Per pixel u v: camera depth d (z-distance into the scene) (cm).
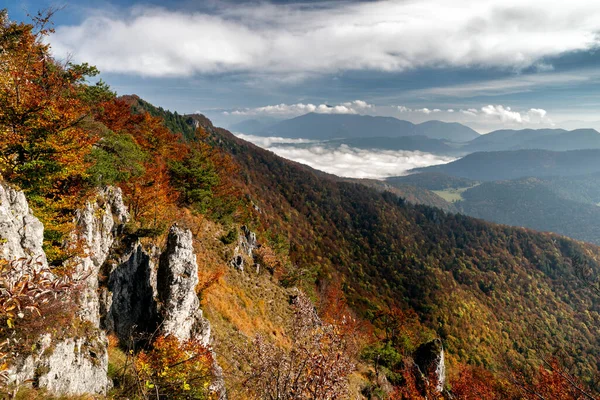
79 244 1384
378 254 19000
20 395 764
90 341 1106
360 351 3450
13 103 1388
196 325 1719
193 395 1162
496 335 13225
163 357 1241
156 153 4041
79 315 1166
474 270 19462
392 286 15888
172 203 3172
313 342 797
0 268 627
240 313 2670
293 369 796
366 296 12656
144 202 2492
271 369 812
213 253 3372
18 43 1539
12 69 1438
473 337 12381
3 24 1519
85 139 1684
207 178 3822
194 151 4791
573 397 1284
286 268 4925
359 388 2659
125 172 2172
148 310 1611
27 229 1043
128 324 1523
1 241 924
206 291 2497
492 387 2192
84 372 1027
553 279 19425
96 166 1733
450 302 14800
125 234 1767
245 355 881
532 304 16562
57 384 903
